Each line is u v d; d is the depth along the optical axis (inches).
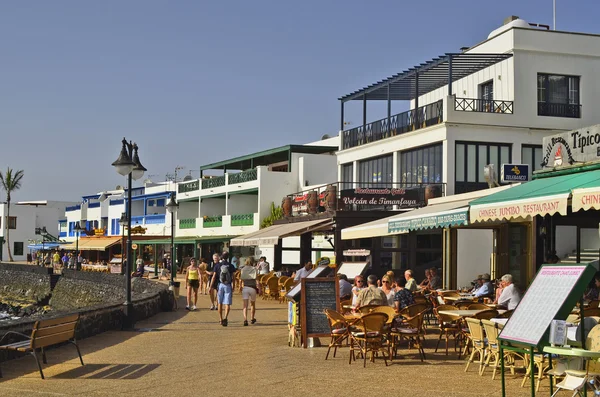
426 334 619.2
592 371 302.0
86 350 562.3
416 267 1196.5
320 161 2028.8
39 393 393.4
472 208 531.8
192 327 736.3
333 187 1176.2
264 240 1197.1
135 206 2957.7
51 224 4325.8
